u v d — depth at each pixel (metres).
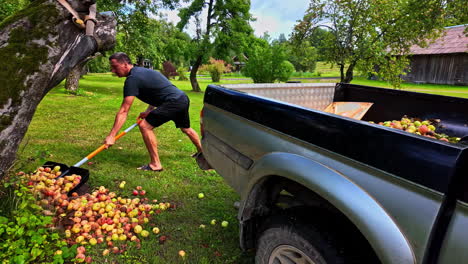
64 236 2.48
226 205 3.29
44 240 2.28
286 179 1.81
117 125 3.66
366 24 10.28
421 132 2.00
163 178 3.91
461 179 1.00
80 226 2.56
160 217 2.94
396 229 1.12
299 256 1.55
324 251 1.38
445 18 9.34
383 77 11.29
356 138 1.32
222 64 33.97
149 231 2.70
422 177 1.08
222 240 2.63
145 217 2.85
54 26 2.21
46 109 8.41
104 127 6.62
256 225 2.03
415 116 2.87
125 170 4.07
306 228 1.48
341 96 3.66
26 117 2.21
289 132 1.66
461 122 2.47
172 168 4.29
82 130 6.21
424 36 10.28
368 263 1.37
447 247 1.00
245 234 2.00
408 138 1.15
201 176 4.06
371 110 3.29
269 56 22.08
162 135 6.35
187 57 21.17
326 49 11.62
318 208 1.63
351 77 11.37
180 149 5.36
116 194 3.37
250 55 22.41
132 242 2.50
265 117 1.84
